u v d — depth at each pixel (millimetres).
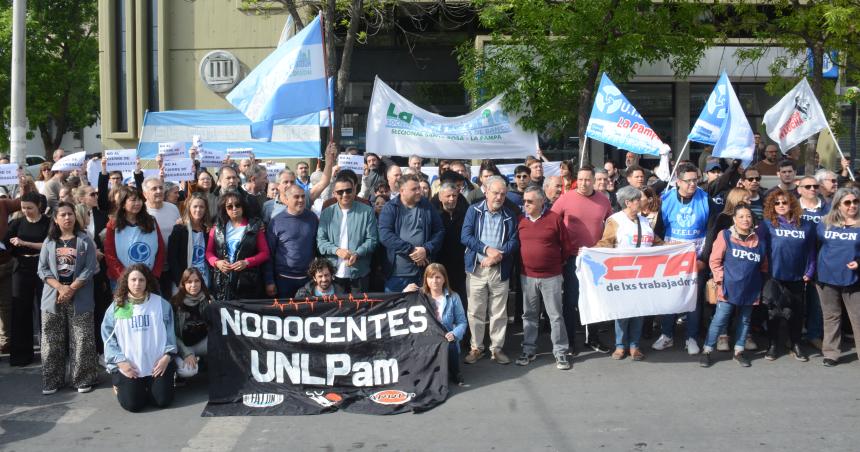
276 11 16109
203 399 7074
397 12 16672
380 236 7977
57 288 7195
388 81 17625
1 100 26297
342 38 17156
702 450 5664
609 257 7930
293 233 7895
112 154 9328
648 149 9852
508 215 8023
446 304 7473
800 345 8211
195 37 16609
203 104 16719
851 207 7633
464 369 7918
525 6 11672
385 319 7297
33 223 8141
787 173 9391
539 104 12117
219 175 9008
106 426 6387
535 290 7980
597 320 7898
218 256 7711
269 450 5809
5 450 5867
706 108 9289
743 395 6941
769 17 15555
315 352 7215
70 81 28703
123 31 17188
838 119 13266
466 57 13461
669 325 8562
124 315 6746
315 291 7637
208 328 7133
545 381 7465
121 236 7613
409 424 6344
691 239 8453
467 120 11773
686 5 12492
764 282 8039
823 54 12711
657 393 7039
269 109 8680
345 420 6473
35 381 7676
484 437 6016
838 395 6895
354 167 10383
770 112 10008
